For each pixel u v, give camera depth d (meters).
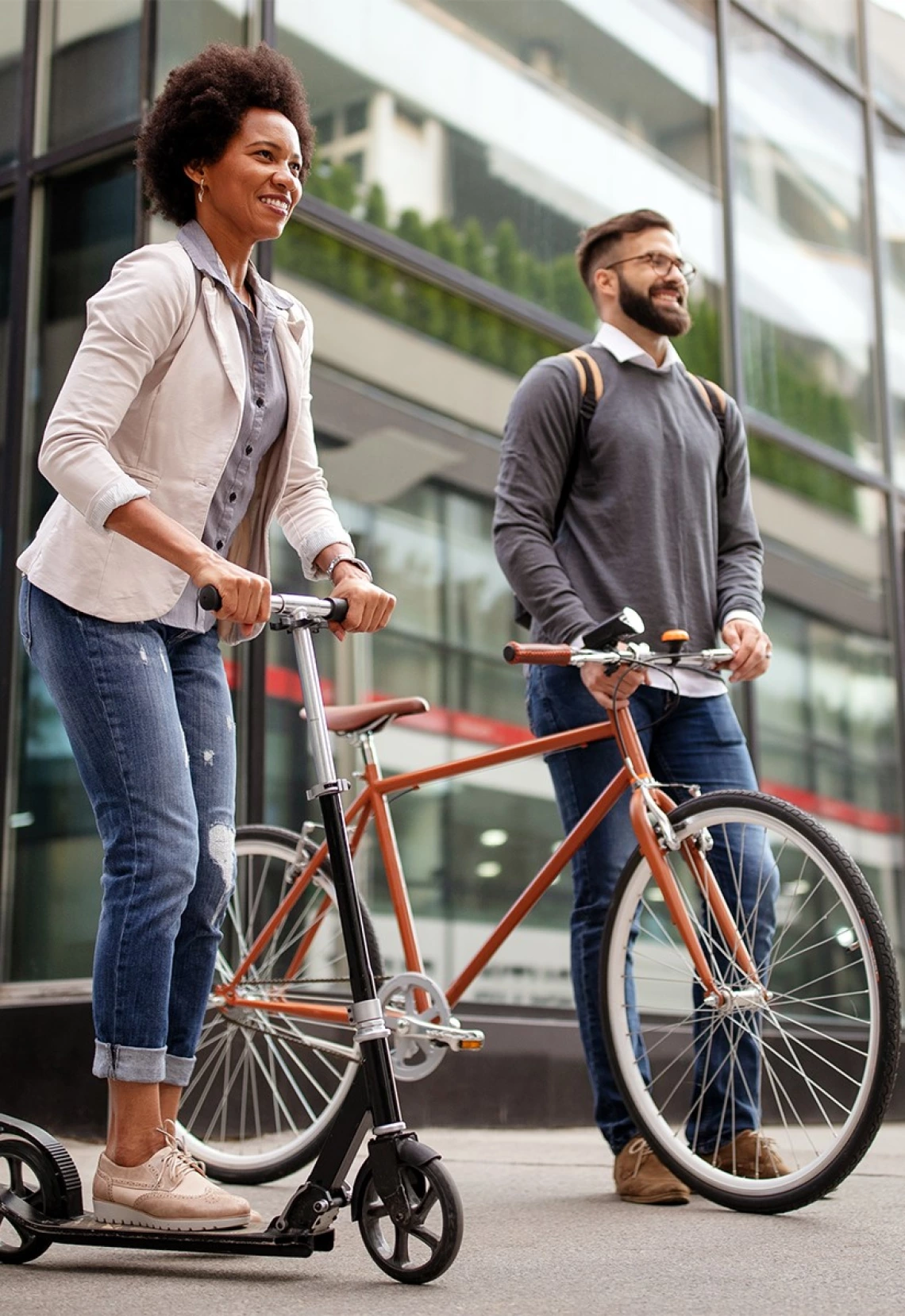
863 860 6.01
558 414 2.99
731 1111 2.69
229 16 4.49
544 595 2.87
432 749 4.63
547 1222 2.35
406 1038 2.74
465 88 5.19
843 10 6.98
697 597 3.00
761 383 6.07
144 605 2.04
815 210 6.57
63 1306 1.65
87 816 4.07
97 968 2.00
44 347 4.41
